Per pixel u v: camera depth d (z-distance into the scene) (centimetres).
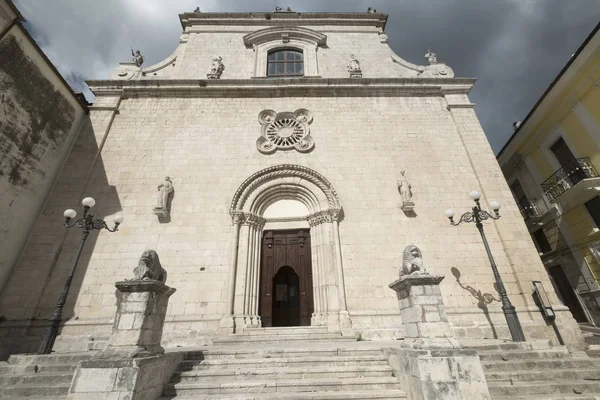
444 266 899
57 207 927
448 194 1016
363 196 1010
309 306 923
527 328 792
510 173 1489
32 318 769
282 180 1029
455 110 1192
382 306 852
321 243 943
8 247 803
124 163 1036
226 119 1157
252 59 1385
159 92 1199
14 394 489
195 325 810
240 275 884
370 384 478
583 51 965
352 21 1527
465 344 650
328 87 1221
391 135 1141
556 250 1207
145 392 415
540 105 1177
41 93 924
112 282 842
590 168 1018
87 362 405
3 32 791
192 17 1500
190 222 949
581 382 504
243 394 456
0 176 784
